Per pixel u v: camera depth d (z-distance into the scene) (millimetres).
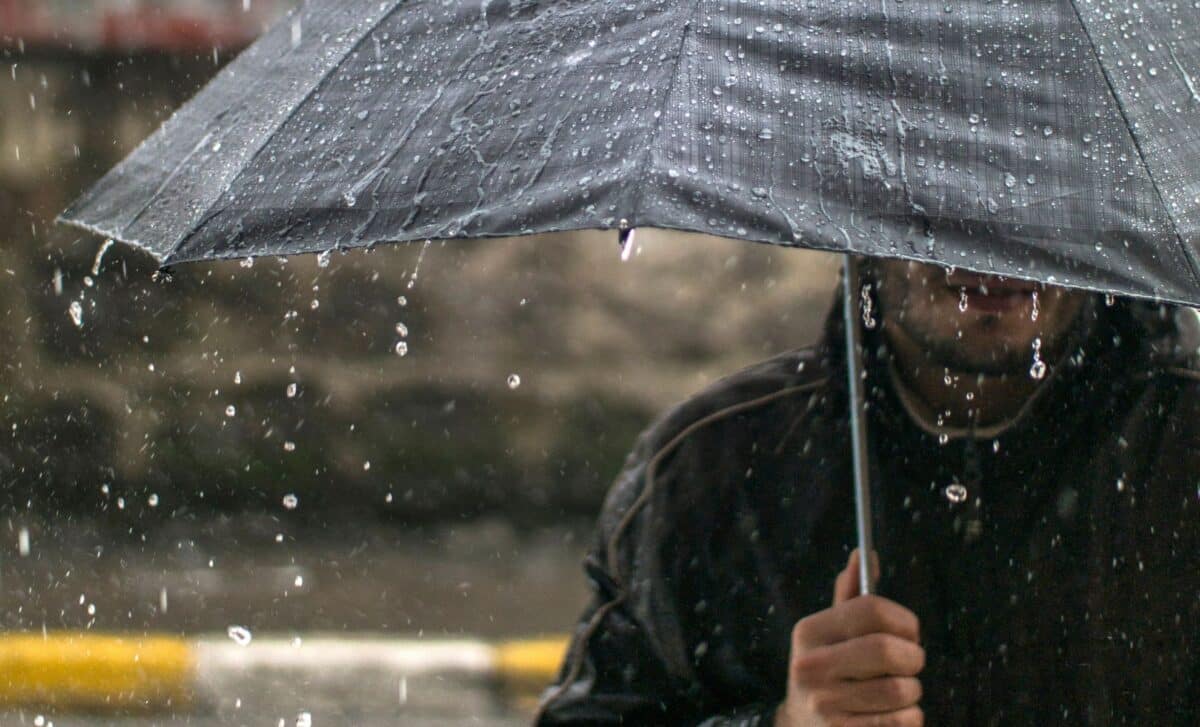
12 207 24375
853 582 5855
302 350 24453
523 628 19609
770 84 4703
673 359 24953
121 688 17469
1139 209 4691
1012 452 6168
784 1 4949
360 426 24469
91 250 24359
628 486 6691
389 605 20453
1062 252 4562
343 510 24422
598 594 6699
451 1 5527
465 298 24672
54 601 19875
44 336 24141
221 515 24172
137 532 23516
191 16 24969
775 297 25078
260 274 24328
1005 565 6164
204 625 19141
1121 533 6137
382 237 4801
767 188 4434
